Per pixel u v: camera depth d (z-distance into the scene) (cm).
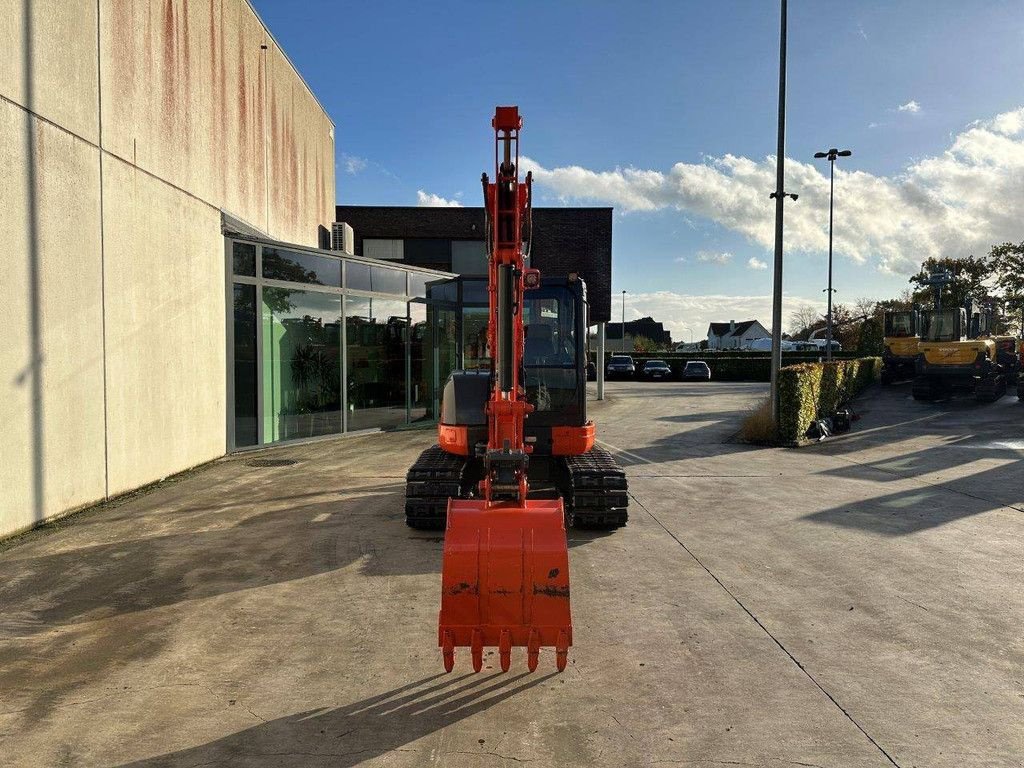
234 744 351
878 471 1119
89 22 853
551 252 2612
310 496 915
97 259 866
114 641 474
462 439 722
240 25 1391
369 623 505
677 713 381
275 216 1634
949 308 2336
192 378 1125
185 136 1117
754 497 929
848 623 505
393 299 1658
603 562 647
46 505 771
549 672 431
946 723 371
